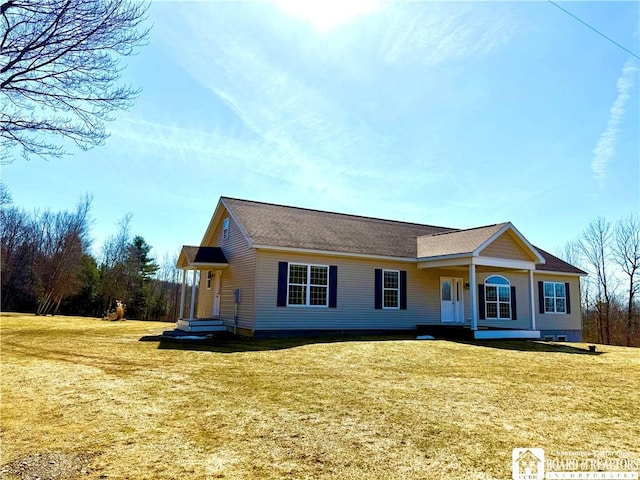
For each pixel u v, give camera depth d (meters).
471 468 3.85
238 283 15.77
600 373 8.77
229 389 6.75
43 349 11.31
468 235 16.88
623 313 33.03
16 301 39.06
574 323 21.66
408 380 7.62
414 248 18.06
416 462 3.96
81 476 3.61
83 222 39.12
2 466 3.81
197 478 3.58
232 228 17.16
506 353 11.48
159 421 5.13
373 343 12.66
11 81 4.93
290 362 9.36
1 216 38.66
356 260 16.16
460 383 7.43
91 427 4.90
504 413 5.59
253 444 4.39
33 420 5.16
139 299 42.97
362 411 5.58
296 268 15.04
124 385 7.00
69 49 5.00
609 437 4.73
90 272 40.56
